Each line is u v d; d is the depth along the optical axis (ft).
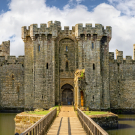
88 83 164.25
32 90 170.81
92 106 162.81
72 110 146.61
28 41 174.09
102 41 171.94
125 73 184.55
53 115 105.60
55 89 171.01
